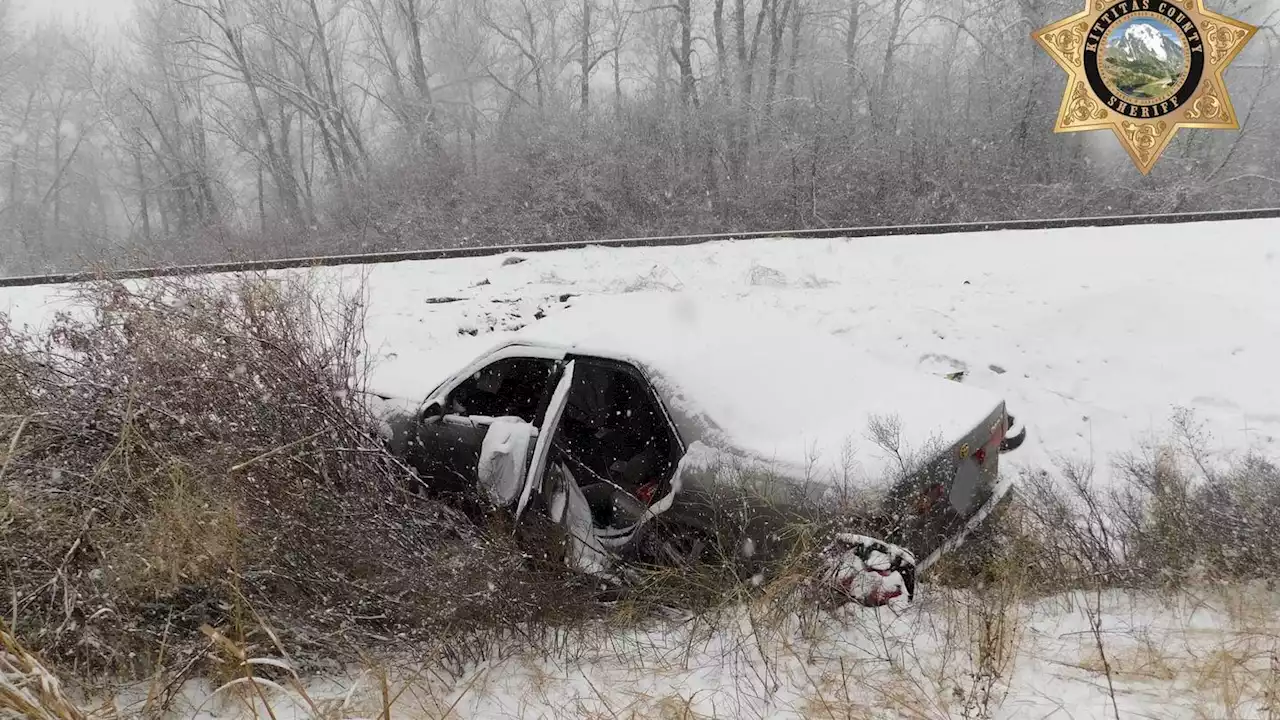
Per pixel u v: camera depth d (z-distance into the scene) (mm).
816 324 9117
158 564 3232
